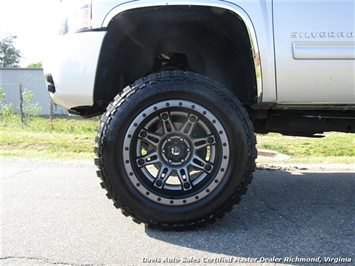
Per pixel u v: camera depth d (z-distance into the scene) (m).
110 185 2.46
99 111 3.21
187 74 2.52
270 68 2.65
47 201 3.32
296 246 2.33
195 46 3.08
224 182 2.47
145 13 2.68
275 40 2.64
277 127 3.32
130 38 2.95
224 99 2.47
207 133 2.53
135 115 2.46
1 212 3.01
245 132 2.47
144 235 2.49
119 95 2.52
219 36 3.00
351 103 2.74
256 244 2.35
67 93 2.72
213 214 2.50
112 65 2.85
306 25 2.63
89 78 2.66
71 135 8.44
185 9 2.65
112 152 2.43
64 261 2.13
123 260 2.14
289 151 7.29
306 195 3.57
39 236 2.49
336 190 3.78
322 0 2.63
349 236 2.50
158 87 2.46
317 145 7.82
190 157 2.54
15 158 5.61
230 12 2.66
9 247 2.31
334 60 2.63
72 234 2.53
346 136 9.18
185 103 2.46
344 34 2.63
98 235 2.51
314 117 3.28
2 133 8.46
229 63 3.06
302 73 2.65
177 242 2.38
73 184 3.97
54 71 2.76
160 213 2.47
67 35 2.72
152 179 2.54
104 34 2.63
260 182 4.15
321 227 2.66
